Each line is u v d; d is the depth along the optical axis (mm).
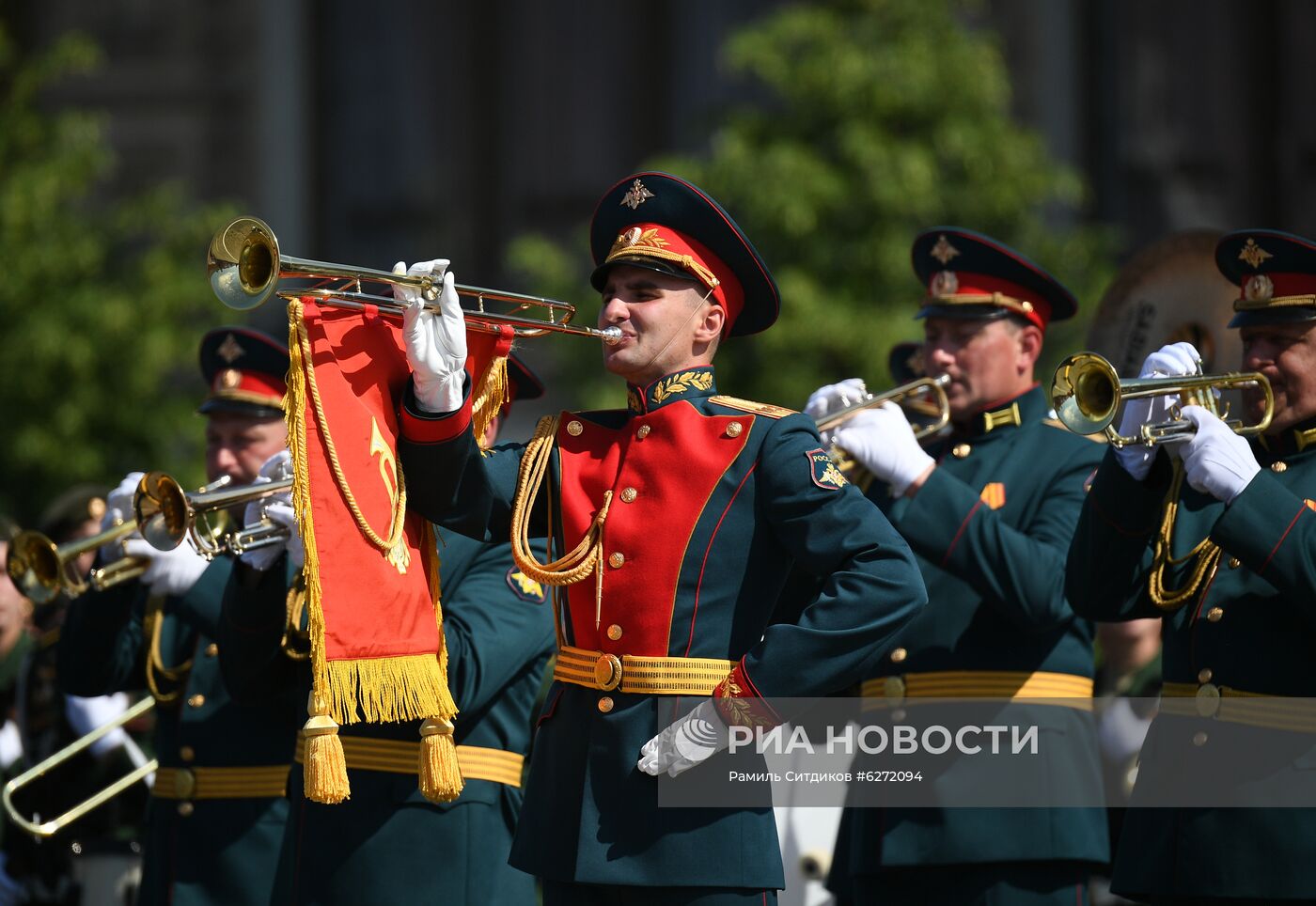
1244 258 16125
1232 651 15219
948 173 42250
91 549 19281
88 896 23500
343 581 12656
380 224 57906
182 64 57969
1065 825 17812
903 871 18047
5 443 45031
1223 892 14812
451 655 16266
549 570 13531
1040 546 17766
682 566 13312
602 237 14609
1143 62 52625
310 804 16453
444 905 16328
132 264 48062
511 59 57625
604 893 13250
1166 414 15500
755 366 40812
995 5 52406
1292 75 52625
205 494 16719
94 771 23656
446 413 13016
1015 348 19562
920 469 17922
